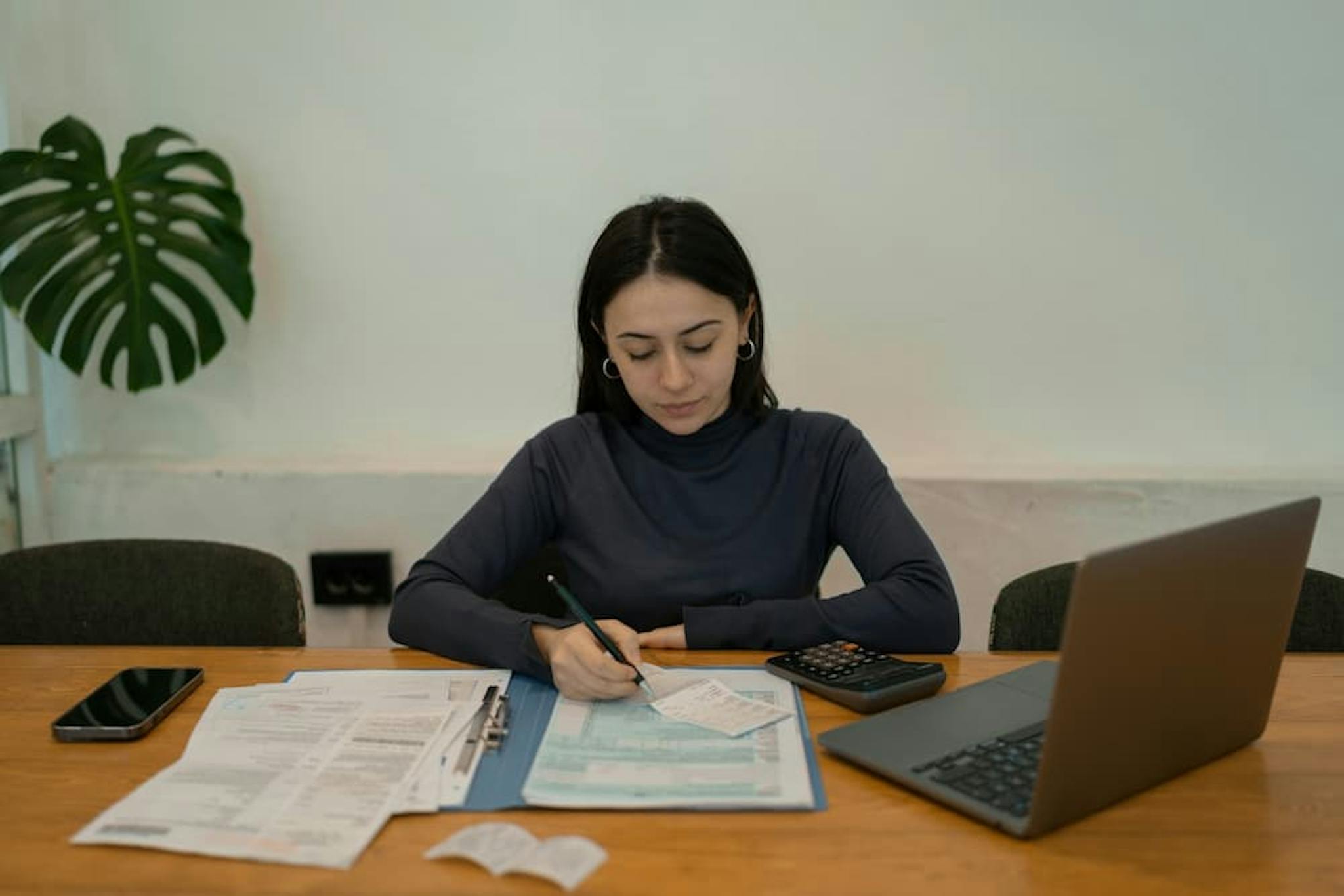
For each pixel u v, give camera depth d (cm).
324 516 213
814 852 82
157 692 112
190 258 204
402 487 211
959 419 217
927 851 82
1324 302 208
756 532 145
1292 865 80
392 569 214
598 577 144
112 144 213
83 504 216
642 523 145
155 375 207
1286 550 92
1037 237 209
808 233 211
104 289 203
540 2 206
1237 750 99
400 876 79
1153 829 85
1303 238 207
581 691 108
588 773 94
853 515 145
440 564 139
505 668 120
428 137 212
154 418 222
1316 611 139
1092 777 84
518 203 213
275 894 77
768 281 213
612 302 132
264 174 213
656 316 129
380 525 213
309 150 213
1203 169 206
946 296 212
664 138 210
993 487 206
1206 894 76
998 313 212
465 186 213
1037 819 82
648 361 133
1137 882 78
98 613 150
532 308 217
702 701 109
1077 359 213
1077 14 202
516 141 211
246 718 106
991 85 205
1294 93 202
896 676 112
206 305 207
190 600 150
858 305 214
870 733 99
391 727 104
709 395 136
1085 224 208
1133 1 201
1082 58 204
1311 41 201
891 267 212
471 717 106
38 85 211
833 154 208
